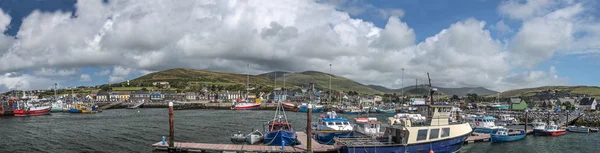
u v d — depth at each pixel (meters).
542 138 72.38
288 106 186.00
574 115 112.00
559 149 61.38
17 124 98.00
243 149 51.31
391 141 48.44
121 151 55.97
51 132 79.25
